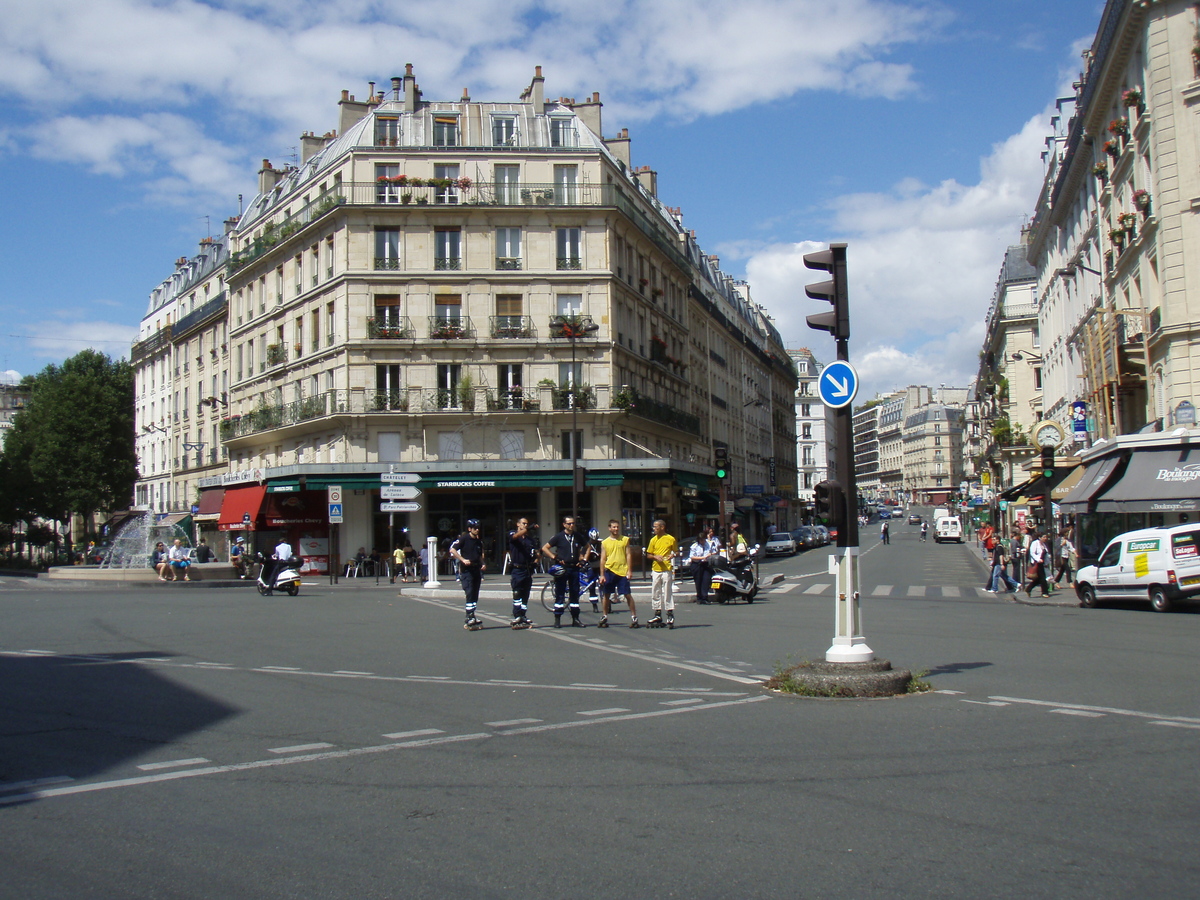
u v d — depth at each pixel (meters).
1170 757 7.42
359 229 44.09
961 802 6.23
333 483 41.72
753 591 26.17
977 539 76.44
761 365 94.38
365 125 46.44
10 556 71.56
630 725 8.86
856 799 6.32
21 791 6.69
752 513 82.06
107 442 71.31
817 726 8.70
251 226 55.25
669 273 56.72
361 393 43.31
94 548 62.81
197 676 11.97
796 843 5.45
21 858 5.30
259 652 14.49
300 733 8.57
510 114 47.09
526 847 5.43
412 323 43.78
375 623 19.38
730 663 13.30
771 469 92.00
